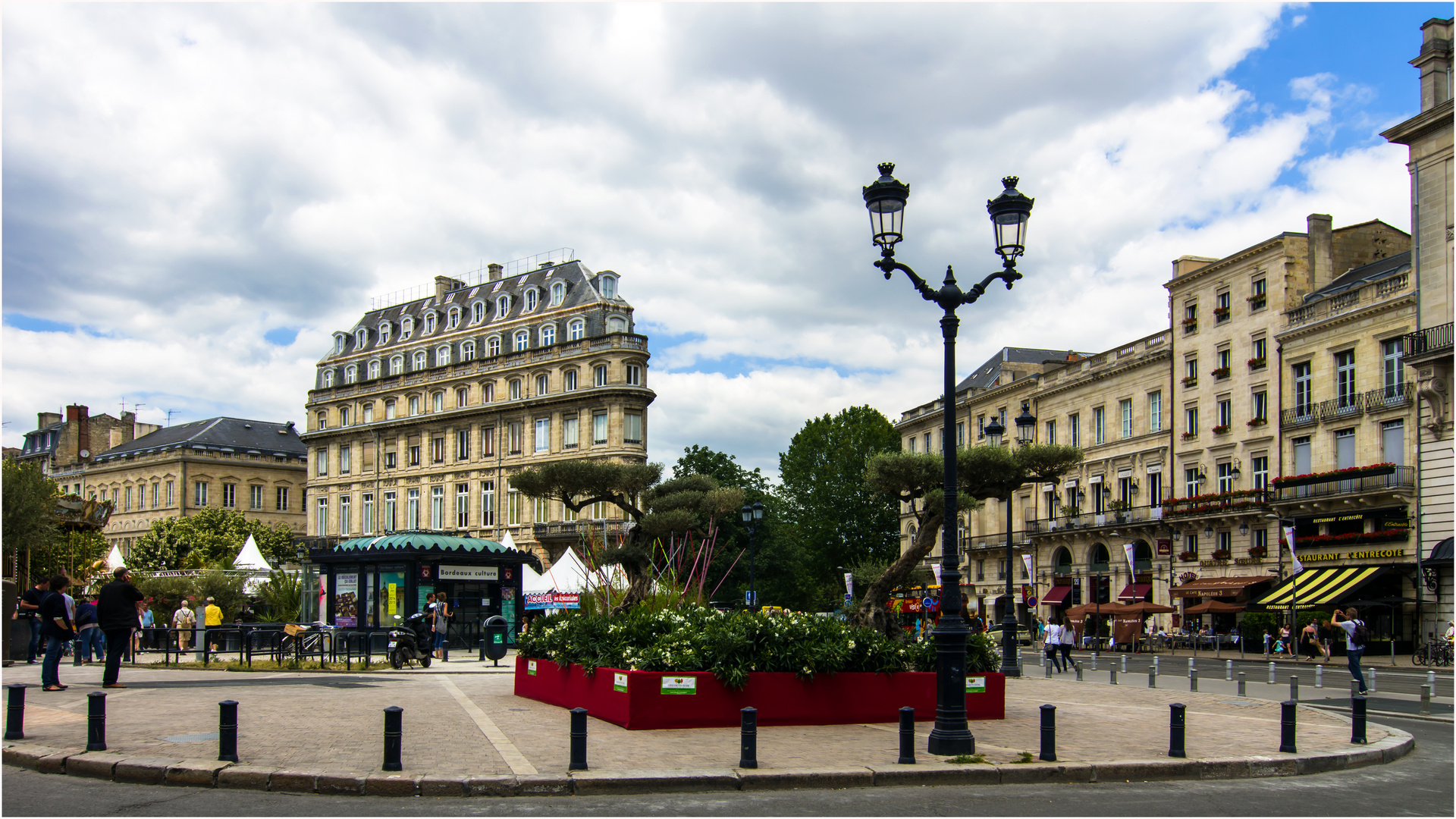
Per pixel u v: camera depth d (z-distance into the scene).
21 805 8.69
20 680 19.06
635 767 10.41
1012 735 13.41
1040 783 10.74
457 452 72.06
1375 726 15.02
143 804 8.80
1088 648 47.59
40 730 11.89
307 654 26.53
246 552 44.69
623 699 13.48
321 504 80.19
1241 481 48.16
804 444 78.25
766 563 62.22
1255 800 9.97
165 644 27.73
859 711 14.37
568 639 15.91
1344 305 43.19
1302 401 45.16
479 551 31.23
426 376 74.25
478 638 31.64
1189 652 44.19
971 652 15.49
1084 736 13.32
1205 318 51.22
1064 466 21.08
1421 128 38.22
